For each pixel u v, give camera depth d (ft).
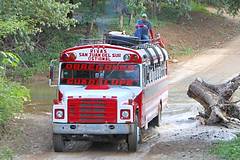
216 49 184.24
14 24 86.53
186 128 75.61
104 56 61.05
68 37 161.38
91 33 166.91
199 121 80.18
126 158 54.60
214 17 228.63
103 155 56.49
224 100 79.46
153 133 71.51
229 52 176.45
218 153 53.42
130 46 65.21
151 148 59.82
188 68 147.74
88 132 56.85
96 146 62.08
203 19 221.25
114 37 65.82
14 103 67.97
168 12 219.20
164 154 55.72
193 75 135.95
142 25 78.95
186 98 103.04
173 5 213.25
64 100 57.31
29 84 120.47
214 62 157.28
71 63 61.41
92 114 56.75
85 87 60.70
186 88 116.37
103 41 66.08
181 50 180.04
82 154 57.11
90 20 167.32
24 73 127.85
